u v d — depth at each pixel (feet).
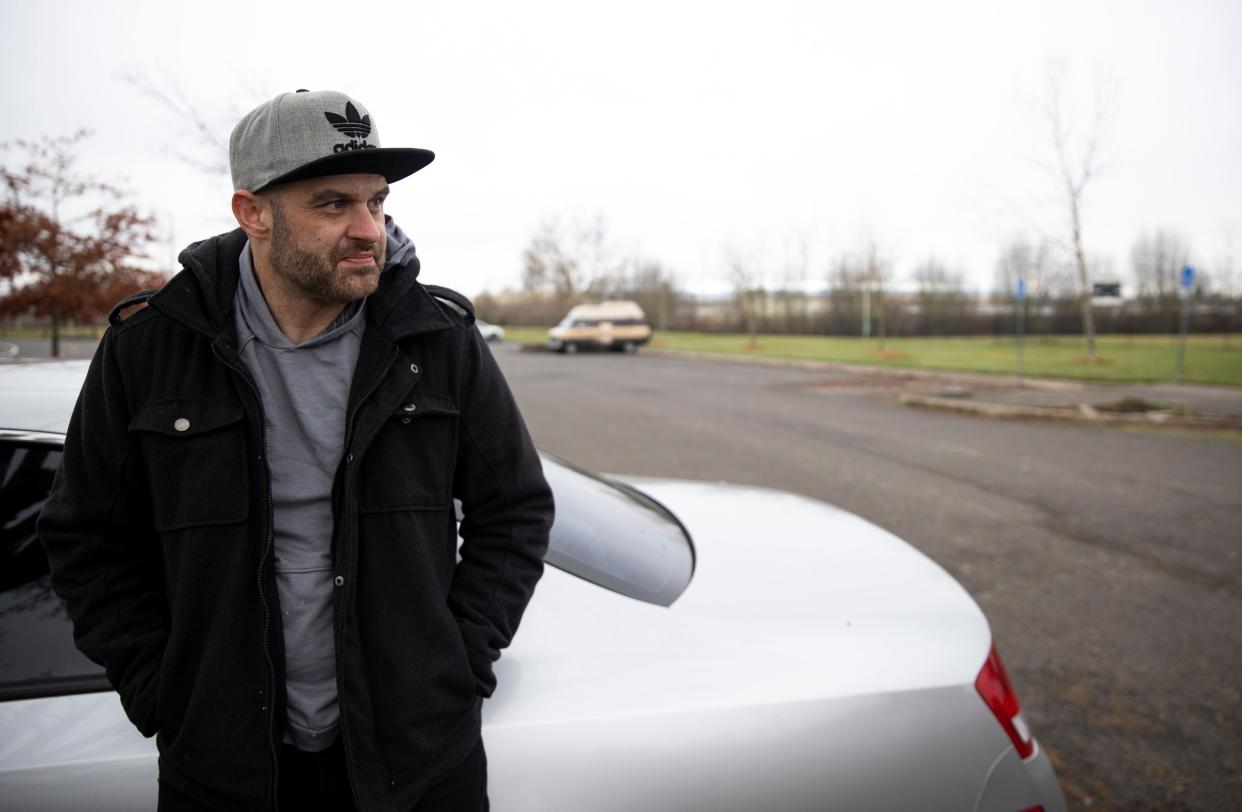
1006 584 13.96
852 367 64.80
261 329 4.01
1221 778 8.27
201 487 3.76
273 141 3.71
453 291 4.55
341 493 3.98
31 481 4.73
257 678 3.86
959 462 25.44
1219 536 16.88
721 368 69.46
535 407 41.14
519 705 4.50
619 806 4.36
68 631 4.52
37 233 24.93
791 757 4.70
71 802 4.05
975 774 5.16
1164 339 113.70
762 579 6.05
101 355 3.91
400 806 3.93
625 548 6.06
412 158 3.93
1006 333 121.80
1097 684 10.29
